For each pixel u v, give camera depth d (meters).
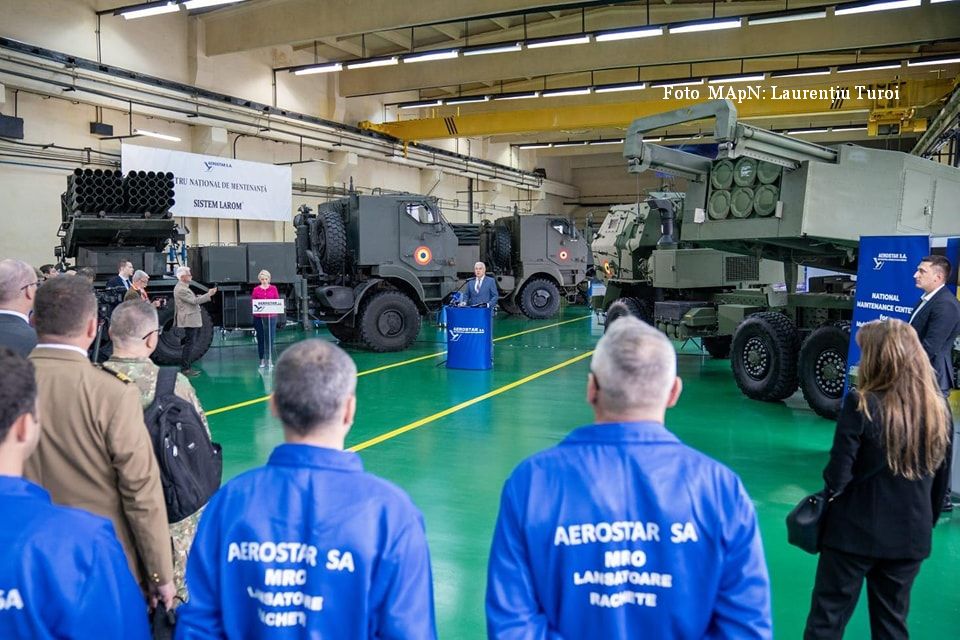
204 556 1.54
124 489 2.17
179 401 2.45
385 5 14.85
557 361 11.34
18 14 13.40
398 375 10.01
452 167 26.75
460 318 10.49
